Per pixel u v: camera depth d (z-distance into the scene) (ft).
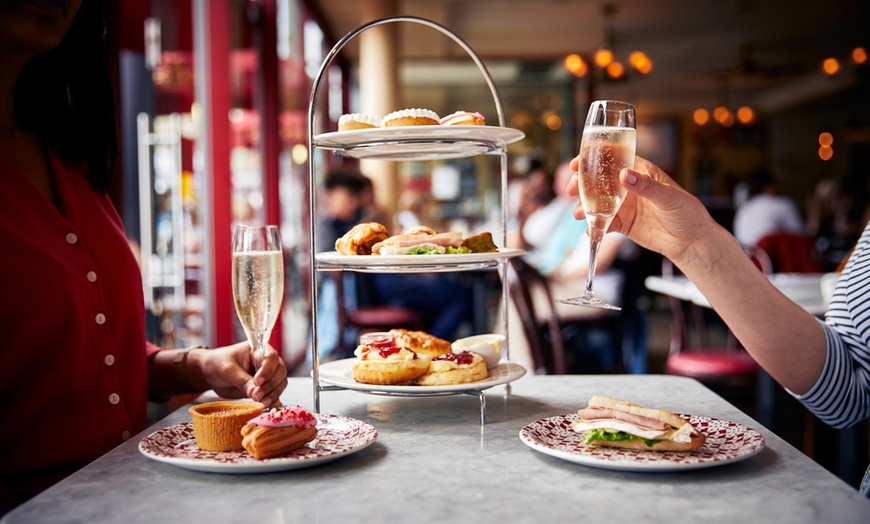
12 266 3.42
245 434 2.89
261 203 16.40
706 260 3.72
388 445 3.24
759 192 24.70
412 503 2.52
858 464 8.14
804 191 46.24
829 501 2.52
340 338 14.24
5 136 3.90
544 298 11.46
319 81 3.74
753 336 3.83
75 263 3.72
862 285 3.94
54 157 4.06
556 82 41.52
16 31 3.64
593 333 13.64
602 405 3.09
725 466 2.92
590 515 2.40
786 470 2.85
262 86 16.53
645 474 2.81
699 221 3.56
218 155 12.50
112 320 3.97
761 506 2.47
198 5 12.26
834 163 45.47
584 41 32.27
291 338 18.44
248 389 3.87
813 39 32.45
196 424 3.06
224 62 12.68
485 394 4.31
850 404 3.84
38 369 3.56
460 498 2.57
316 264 3.84
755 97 45.50
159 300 10.64
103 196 4.46
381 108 24.86
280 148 17.33
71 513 2.46
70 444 3.59
